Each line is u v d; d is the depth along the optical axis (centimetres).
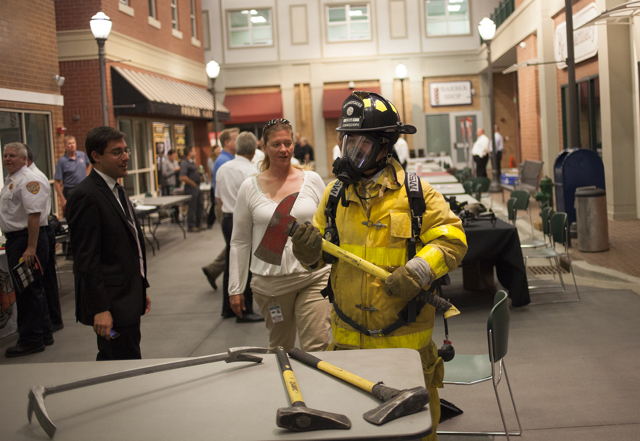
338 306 231
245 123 2420
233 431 141
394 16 2319
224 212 564
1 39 872
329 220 233
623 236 803
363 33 2336
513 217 745
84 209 292
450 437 315
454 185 838
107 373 184
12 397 170
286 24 2333
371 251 221
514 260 543
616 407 336
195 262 912
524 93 1496
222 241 1114
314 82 2350
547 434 309
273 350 351
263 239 287
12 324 569
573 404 344
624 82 909
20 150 490
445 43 2317
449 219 219
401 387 162
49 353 505
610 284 612
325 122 2359
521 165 1448
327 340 329
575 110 803
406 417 145
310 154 1895
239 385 171
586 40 1038
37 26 964
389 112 217
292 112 2356
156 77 1550
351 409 151
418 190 218
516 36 1536
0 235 635
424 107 2348
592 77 1041
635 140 918
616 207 935
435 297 206
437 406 237
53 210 1012
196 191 1252
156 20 1584
